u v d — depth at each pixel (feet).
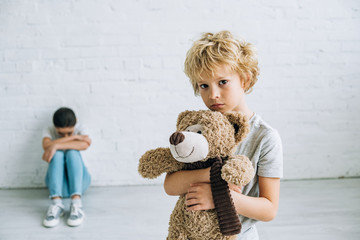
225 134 2.28
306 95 7.92
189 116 2.45
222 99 2.61
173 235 2.44
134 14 7.52
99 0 7.45
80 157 7.23
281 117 7.98
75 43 7.60
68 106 7.84
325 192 7.49
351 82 7.90
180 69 7.76
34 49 7.59
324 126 8.06
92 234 5.93
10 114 7.82
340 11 7.63
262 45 7.70
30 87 7.73
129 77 7.77
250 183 2.73
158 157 2.45
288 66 7.79
